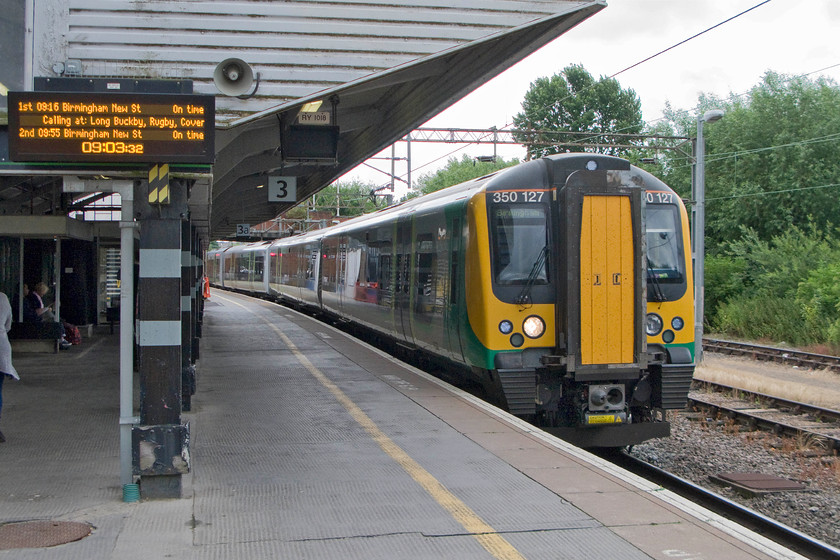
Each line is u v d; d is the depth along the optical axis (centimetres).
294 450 736
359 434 802
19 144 573
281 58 752
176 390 591
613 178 877
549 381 917
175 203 598
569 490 610
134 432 582
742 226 3166
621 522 536
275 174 1834
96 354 1442
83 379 1144
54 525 525
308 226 4991
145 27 714
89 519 540
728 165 3472
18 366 1279
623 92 5681
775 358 1988
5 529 517
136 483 589
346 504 575
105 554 475
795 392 1453
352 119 1440
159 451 583
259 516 548
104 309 2044
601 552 482
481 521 538
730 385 1562
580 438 895
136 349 1174
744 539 504
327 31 766
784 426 1127
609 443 902
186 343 934
